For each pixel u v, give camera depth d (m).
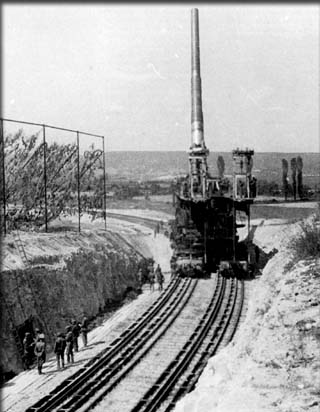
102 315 26.72
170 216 67.94
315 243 17.52
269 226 44.66
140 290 32.59
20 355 19.12
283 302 13.64
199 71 38.72
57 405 15.59
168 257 43.12
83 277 27.20
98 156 39.00
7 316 19.67
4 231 25.14
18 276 21.70
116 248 35.72
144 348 21.08
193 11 39.25
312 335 11.73
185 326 24.31
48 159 35.66
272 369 11.00
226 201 35.72
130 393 16.75
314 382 10.23
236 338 17.05
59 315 23.14
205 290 31.56
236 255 36.22
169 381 17.16
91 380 17.58
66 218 42.50
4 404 15.74
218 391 12.98
